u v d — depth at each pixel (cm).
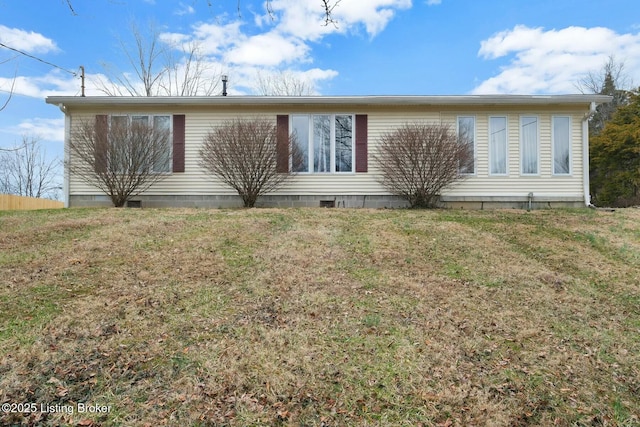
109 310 346
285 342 301
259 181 992
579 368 280
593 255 564
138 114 1029
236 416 223
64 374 253
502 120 1029
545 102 999
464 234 661
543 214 885
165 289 399
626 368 281
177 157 1028
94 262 477
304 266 480
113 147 970
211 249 543
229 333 313
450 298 398
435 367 275
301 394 243
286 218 780
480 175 1024
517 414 232
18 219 739
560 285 443
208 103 1012
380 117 1036
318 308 364
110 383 247
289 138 1007
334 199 1033
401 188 1005
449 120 1034
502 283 445
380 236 635
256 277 440
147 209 926
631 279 467
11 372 252
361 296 395
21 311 341
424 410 232
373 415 228
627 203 1984
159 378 254
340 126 1038
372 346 299
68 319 326
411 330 326
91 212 850
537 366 280
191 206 1025
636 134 1936
